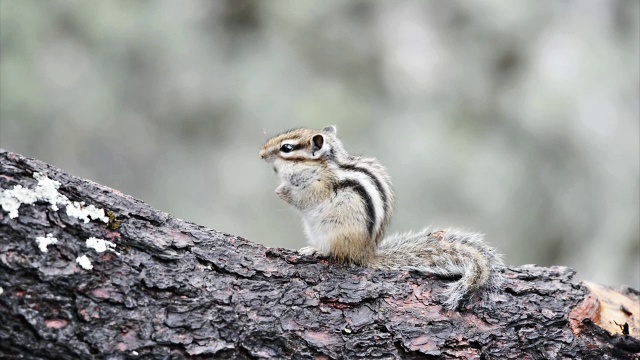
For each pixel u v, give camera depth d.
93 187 5.80
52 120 17.52
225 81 18.95
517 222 18.69
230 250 6.00
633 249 19.25
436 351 5.87
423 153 18.48
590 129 19.61
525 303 6.31
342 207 7.00
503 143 19.39
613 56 20.34
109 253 5.54
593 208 19.19
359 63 19.70
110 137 17.95
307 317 5.80
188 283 5.65
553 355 6.03
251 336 5.58
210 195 17.95
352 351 5.73
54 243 5.38
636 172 19.34
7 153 5.57
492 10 20.33
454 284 6.32
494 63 20.25
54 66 17.84
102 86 18.09
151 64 18.64
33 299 5.16
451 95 19.78
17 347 5.01
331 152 7.43
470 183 18.45
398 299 6.12
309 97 18.97
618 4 21.08
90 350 5.16
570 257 19.12
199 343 5.44
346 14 19.95
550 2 20.78
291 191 7.41
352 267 6.34
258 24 19.78
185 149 18.38
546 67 20.11
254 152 18.30
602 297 6.98
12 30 17.64
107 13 18.44
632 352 6.16
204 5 19.58
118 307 5.38
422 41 20.02
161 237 5.81
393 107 19.28
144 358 5.27
